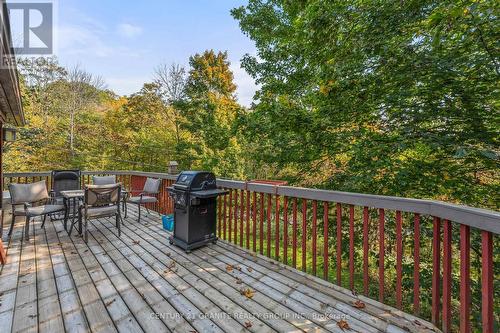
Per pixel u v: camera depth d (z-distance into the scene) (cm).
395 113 350
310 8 384
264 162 560
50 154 1266
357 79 352
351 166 366
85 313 187
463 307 151
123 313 188
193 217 318
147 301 204
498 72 278
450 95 310
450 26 254
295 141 454
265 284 235
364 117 388
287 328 174
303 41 442
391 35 320
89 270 260
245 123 496
